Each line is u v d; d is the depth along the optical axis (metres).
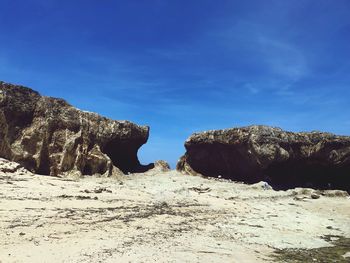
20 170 35.00
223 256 19.69
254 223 28.59
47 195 27.84
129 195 32.59
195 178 47.41
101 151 45.06
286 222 30.17
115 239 20.03
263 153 46.38
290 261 20.64
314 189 48.66
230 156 50.72
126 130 47.38
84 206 26.45
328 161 49.62
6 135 37.34
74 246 18.02
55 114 40.91
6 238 17.84
